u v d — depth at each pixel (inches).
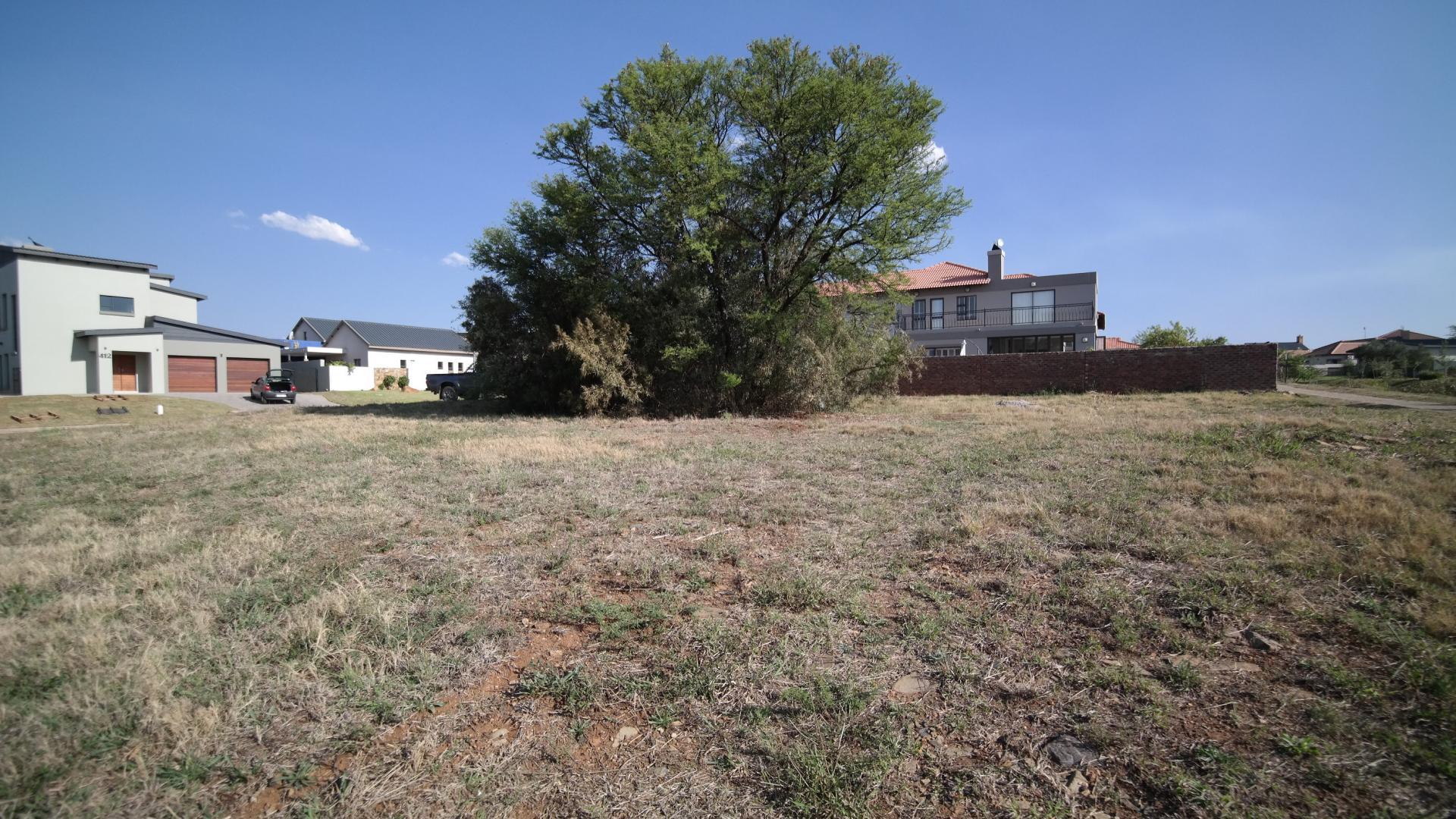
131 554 189.0
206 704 106.7
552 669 119.9
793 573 164.4
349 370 1761.8
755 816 82.2
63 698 107.8
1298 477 249.8
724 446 410.6
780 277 721.6
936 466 314.2
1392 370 1269.7
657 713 105.5
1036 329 1306.6
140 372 1316.4
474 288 809.5
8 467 379.9
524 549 193.6
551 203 707.4
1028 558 171.8
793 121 593.9
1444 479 236.1
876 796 85.2
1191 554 167.6
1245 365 848.9
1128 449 342.6
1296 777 85.1
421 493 274.5
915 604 144.6
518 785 88.3
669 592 155.9
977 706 104.7
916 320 1422.2
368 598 150.6
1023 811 81.7
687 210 602.9
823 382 703.7
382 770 92.0
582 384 709.3
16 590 161.3
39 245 1257.4
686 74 653.9
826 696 106.2
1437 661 109.2
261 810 84.3
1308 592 142.8
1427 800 80.1
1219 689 107.5
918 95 641.6
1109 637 127.6
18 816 82.0
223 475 331.0
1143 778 87.0
